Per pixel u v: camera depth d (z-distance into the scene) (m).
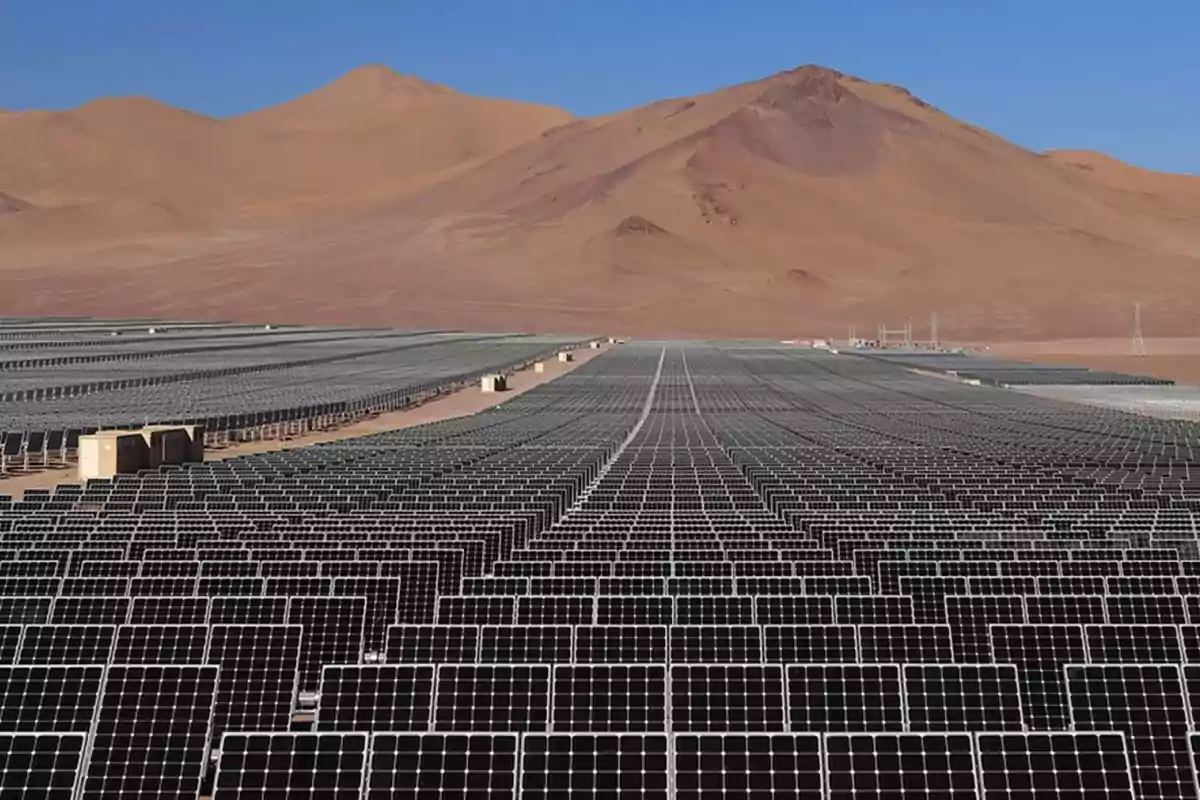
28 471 51.22
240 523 29.44
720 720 14.35
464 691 14.61
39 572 23.06
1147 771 12.94
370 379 97.50
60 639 16.45
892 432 63.94
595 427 67.62
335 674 14.66
